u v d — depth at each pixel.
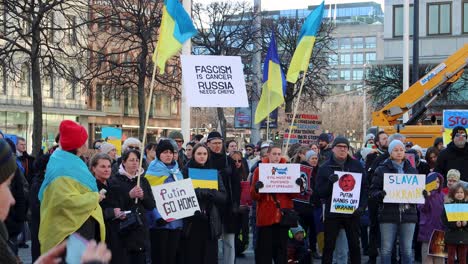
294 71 10.11
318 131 18.69
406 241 9.30
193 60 9.97
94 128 52.00
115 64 25.91
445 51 38.88
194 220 8.67
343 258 9.55
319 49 34.09
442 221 9.30
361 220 11.34
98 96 50.97
